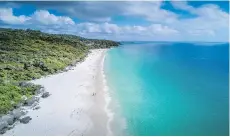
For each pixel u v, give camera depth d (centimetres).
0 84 3691
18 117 2745
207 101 3609
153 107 3338
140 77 5403
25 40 10069
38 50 8331
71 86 4284
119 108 3259
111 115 3000
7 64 5344
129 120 2870
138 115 3034
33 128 2555
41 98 3522
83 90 4056
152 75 5669
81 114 2983
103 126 2681
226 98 3728
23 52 7625
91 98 3644
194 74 5816
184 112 3153
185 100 3653
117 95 3866
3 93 3322
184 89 4306
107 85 4509
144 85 4594
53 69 5612
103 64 7431
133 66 7194
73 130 2548
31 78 4688
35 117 2828
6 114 2820
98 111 3108
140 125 2744
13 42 9262
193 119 2927
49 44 10144
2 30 14438
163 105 3428
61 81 4650
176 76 5550
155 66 7250
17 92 3494
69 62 6919
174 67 7031
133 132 2567
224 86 4509
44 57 6850
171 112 3144
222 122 2830
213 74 5800
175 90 4238
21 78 4522
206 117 2983
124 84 4647
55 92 3859
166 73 5966
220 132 2567
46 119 2791
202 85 4609
